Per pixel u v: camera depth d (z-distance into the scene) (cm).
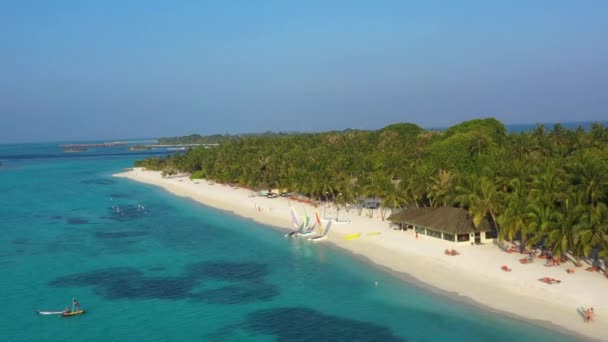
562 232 6222
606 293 5569
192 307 6156
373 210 11306
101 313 6022
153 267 7869
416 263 7231
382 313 5728
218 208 13375
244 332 5428
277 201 13738
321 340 5172
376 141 19612
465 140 12125
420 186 9750
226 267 7769
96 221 11919
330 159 14462
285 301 6253
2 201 15438
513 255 7088
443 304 5800
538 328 5031
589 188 6359
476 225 7519
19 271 7750
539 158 9650
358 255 7988
